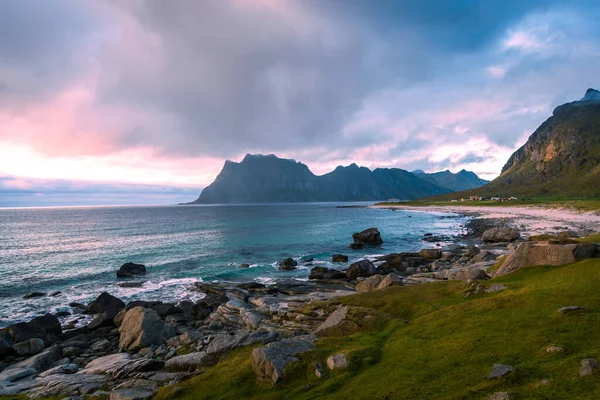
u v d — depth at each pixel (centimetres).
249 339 2039
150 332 2705
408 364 1335
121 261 6781
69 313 3912
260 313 3002
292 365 1457
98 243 9238
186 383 1533
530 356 1184
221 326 3066
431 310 2097
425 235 9950
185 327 3180
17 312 3991
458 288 2380
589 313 1433
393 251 7625
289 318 2703
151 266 6309
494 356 1242
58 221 18650
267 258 7006
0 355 2633
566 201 18062
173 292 4700
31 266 6388
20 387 1867
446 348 1405
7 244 9119
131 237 10519
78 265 6456
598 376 948
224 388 1418
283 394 1302
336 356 1473
